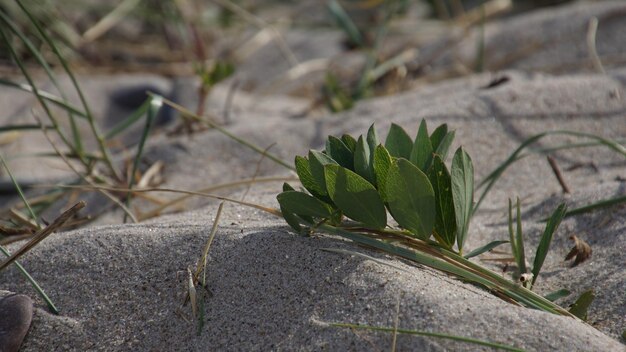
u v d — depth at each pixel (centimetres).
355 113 88
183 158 84
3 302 63
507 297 63
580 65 104
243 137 85
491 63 114
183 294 63
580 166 78
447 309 60
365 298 61
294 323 61
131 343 62
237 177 82
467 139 80
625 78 86
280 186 75
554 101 83
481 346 59
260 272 63
